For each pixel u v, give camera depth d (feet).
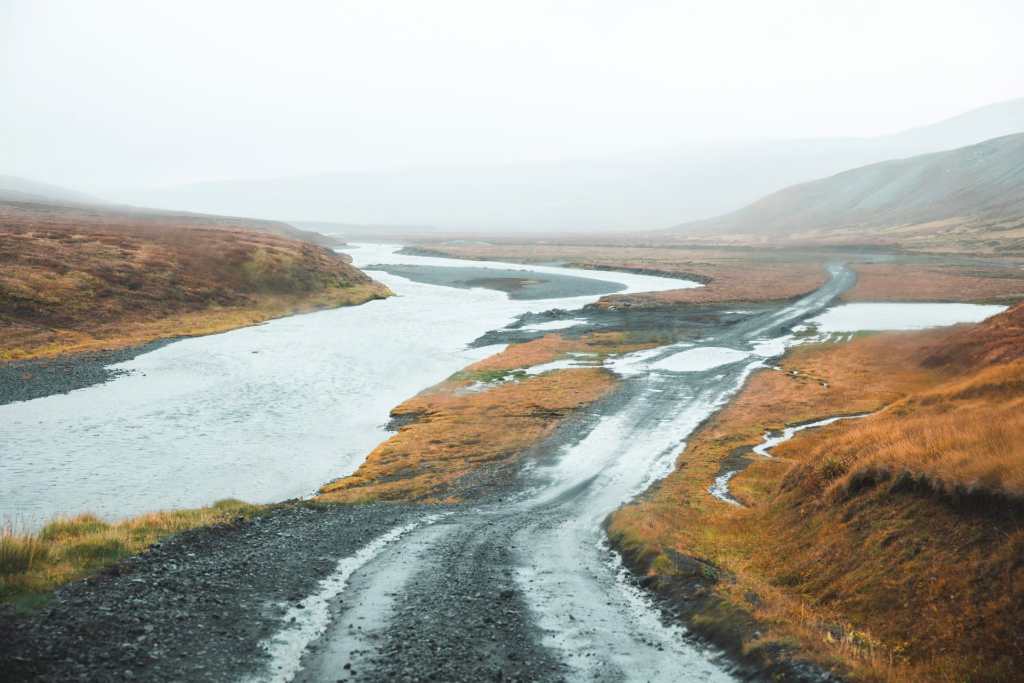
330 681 36.58
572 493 107.55
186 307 283.79
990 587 41.55
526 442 140.67
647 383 196.85
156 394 168.25
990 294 355.77
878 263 567.59
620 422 157.17
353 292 369.50
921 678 36.91
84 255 300.40
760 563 63.72
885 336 256.73
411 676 37.73
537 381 198.08
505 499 103.45
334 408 166.50
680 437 145.18
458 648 42.37
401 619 47.03
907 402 120.57
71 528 63.52
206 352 221.46
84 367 191.11
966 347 192.65
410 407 169.48
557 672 39.75
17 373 179.01
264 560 58.44
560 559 66.74
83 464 117.70
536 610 50.85
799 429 150.10
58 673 33.35
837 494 66.85
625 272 570.87
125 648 37.27
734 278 486.79
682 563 59.67
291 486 113.39
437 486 111.24
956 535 48.16
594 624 48.26
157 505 100.27
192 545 60.75
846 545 56.90
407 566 61.05
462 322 302.04
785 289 412.36
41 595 43.21
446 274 532.73
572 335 273.13
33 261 273.33
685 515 86.38
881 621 45.24
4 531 52.95
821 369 213.05
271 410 160.97
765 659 39.86
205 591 48.32
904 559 49.85
